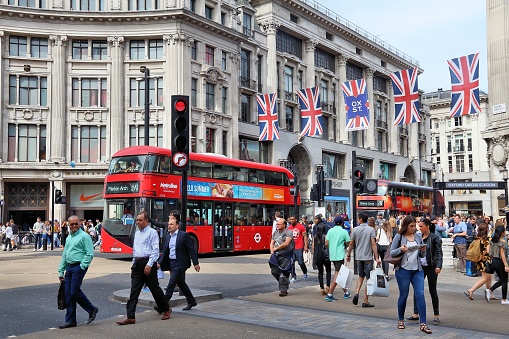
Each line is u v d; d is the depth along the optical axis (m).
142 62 42.56
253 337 8.83
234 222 27.14
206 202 25.61
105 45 42.91
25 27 41.28
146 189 22.70
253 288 15.23
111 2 42.62
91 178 41.56
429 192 47.66
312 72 60.12
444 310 11.92
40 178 41.00
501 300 13.16
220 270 20.12
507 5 31.98
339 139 64.94
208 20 44.03
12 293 13.79
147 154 23.09
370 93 71.56
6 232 34.28
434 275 10.39
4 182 40.84
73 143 42.09
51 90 41.78
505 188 28.84
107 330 9.41
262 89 53.09
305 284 16.62
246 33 51.00
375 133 72.62
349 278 12.66
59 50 41.94
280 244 13.84
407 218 9.67
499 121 31.61
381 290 11.32
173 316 10.70
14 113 41.00
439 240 10.44
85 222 38.62
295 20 58.38
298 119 57.84
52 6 42.03
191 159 25.00
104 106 42.41
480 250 13.35
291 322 10.14
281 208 30.45
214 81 45.03
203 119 43.53
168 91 42.06
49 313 11.05
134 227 22.52
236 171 27.64
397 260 9.60
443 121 100.25
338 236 13.42
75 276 9.65
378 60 73.62
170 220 11.22
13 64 41.28
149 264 9.89
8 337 8.85
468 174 96.38
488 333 9.47
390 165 76.06
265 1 54.50
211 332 9.20
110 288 14.85
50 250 34.53
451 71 25.67
